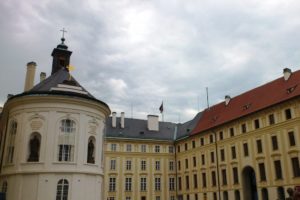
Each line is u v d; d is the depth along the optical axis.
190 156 66.50
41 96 32.62
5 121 37.88
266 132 47.22
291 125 43.06
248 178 51.56
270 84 53.66
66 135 32.84
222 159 56.41
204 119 67.81
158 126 75.12
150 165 69.19
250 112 50.66
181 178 69.00
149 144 70.56
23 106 33.38
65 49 45.38
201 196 60.94
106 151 65.75
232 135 54.78
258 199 47.41
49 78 40.41
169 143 72.62
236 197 52.12
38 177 30.75
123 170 66.25
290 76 49.69
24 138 32.28
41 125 32.44
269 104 48.12
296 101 42.75
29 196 30.36
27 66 45.03
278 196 43.81
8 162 33.16
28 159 31.78
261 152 47.78
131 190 65.88
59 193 30.94
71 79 38.59
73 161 32.38
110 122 71.25
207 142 61.44
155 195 67.88
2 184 33.19
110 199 63.31
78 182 31.94
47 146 31.70
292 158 42.41
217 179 56.78
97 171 34.62
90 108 34.88
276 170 44.84
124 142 68.19
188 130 70.50
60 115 32.97
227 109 61.06
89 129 34.47
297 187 13.98
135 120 75.31
